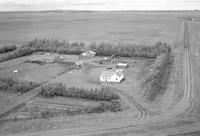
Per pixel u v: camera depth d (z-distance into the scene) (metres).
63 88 55.72
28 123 40.53
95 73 73.12
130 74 71.25
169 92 55.03
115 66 81.38
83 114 44.25
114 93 53.81
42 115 44.22
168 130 36.84
